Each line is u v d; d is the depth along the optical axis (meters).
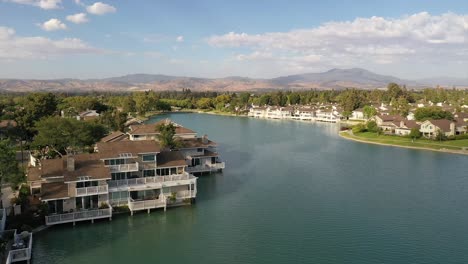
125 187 60.69
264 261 48.66
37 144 82.19
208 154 92.75
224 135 164.38
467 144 138.62
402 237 55.81
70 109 160.62
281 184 83.31
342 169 99.38
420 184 84.62
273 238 55.22
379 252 51.12
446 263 48.25
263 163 105.44
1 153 54.69
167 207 65.50
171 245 52.47
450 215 64.81
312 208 67.94
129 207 61.34
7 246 46.28
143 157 66.06
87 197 58.38
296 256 49.97
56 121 83.88
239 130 185.38
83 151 85.25
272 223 60.72
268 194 75.81
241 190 78.25
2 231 48.16
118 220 59.19
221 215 63.75
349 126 197.25
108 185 60.19
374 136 160.00
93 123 98.75
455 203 71.12
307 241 54.38
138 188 61.69
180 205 66.62
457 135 151.25
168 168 68.12
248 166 101.06
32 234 51.75
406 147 137.38
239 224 60.06
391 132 166.88
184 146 89.06
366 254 50.53
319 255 50.25
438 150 130.38
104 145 67.94
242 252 50.88
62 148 85.81
